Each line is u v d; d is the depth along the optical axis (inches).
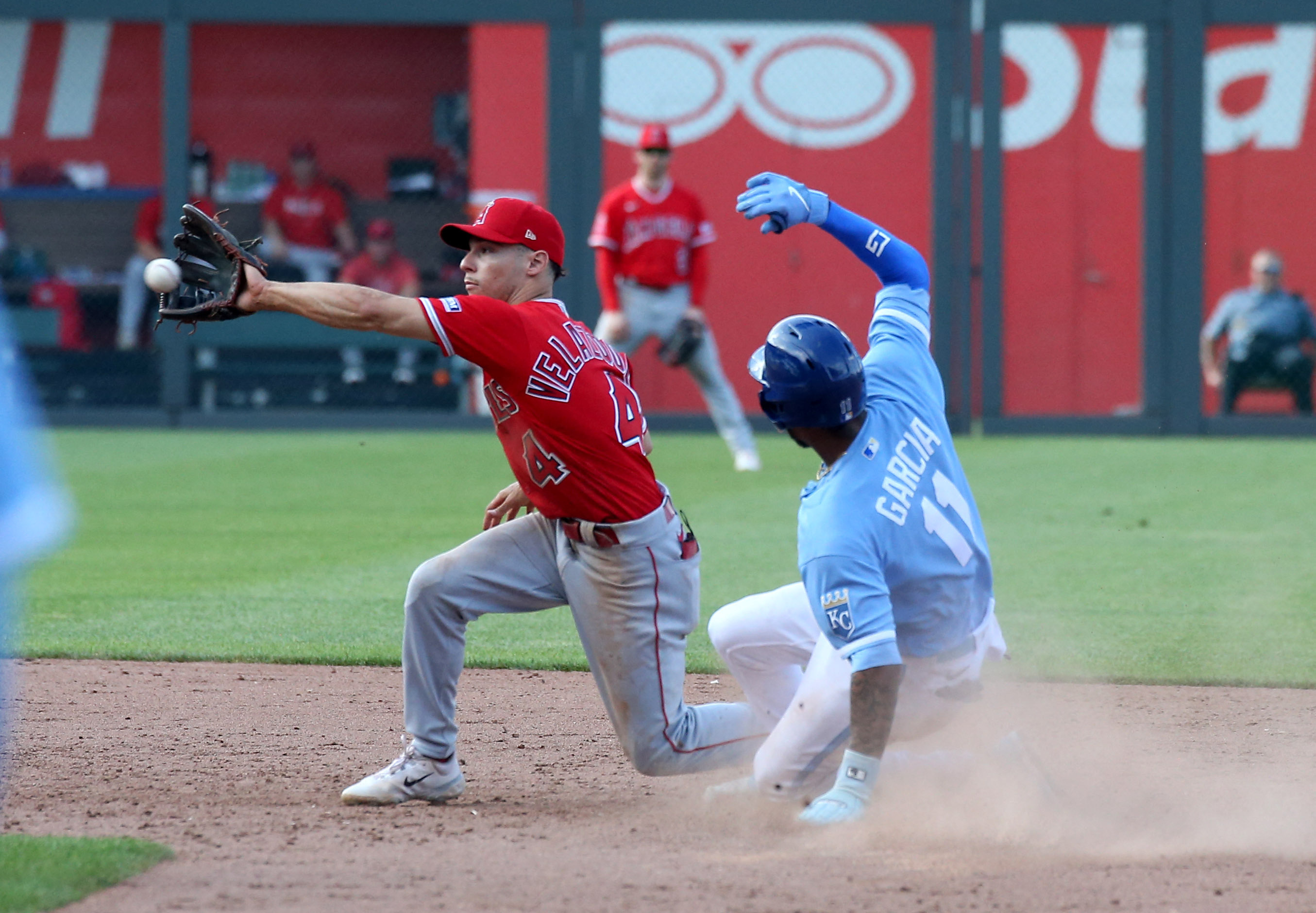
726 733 563.8
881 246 559.2
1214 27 2155.5
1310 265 2181.3
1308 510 1429.6
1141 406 2209.6
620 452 522.9
